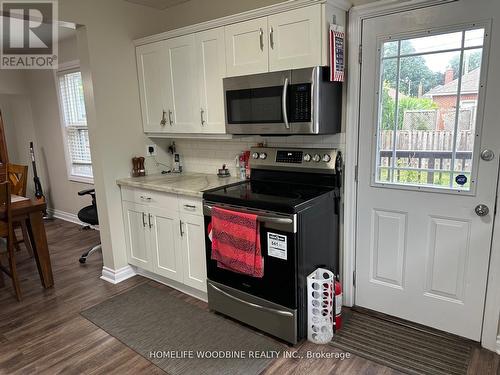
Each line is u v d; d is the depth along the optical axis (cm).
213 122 278
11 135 566
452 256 220
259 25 235
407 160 227
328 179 247
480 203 205
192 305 278
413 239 233
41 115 516
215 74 267
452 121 208
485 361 204
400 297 245
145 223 305
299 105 222
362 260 257
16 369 211
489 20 188
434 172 218
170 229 286
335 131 240
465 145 206
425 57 211
